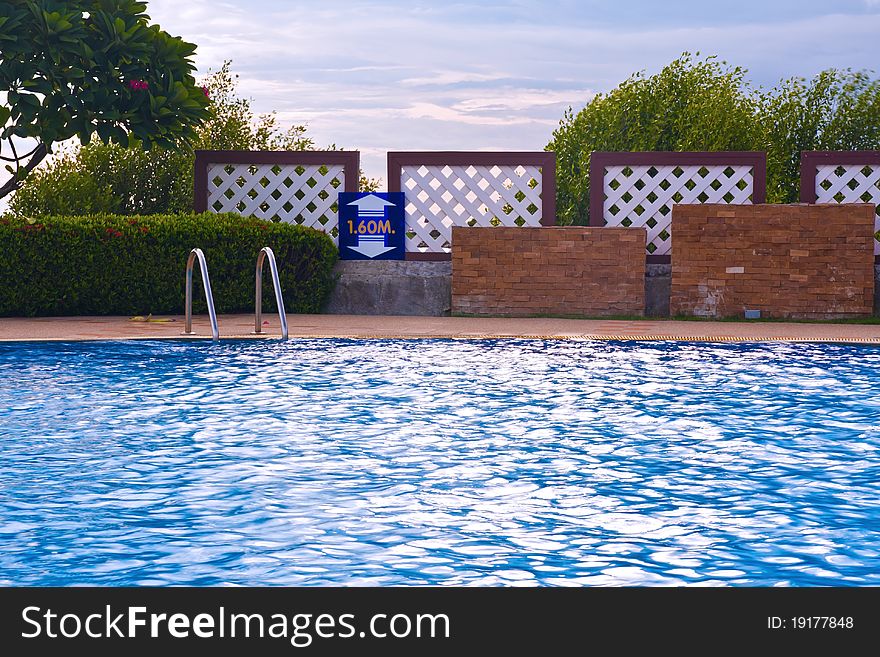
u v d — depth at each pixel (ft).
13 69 44.37
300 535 15.66
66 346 35.60
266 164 50.85
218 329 39.17
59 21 44.09
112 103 45.96
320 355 34.17
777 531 15.80
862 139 66.39
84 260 44.57
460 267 48.06
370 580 13.88
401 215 49.65
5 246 43.62
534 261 47.55
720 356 34.24
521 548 15.06
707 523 16.21
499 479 18.84
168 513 16.76
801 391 27.84
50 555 14.80
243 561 14.57
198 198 51.34
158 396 26.94
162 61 47.39
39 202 62.95
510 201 49.60
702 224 46.42
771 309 46.01
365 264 49.65
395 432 22.77
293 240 47.70
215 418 24.20
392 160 49.88
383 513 16.75
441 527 16.03
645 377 30.07
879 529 15.90
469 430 22.99
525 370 31.27
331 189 50.90
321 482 18.63
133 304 45.68
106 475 19.07
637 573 14.07
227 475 19.10
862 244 45.32
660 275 48.11
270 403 26.05
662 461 20.21
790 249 45.73
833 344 36.70
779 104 68.23
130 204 66.74
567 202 70.64
